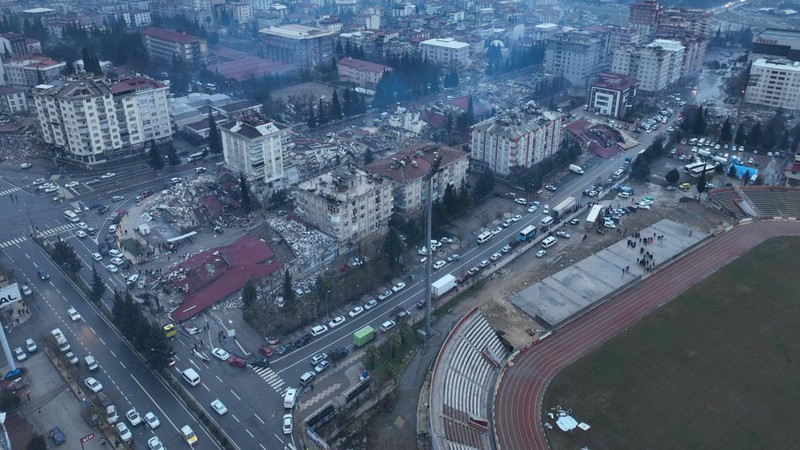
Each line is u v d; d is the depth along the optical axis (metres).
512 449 141.38
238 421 149.88
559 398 157.12
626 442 143.88
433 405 149.50
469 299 199.38
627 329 183.88
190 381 160.38
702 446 142.75
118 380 163.12
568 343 178.12
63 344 174.00
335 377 164.75
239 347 175.38
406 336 178.12
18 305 190.62
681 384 161.75
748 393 158.62
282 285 199.75
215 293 195.50
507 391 159.75
